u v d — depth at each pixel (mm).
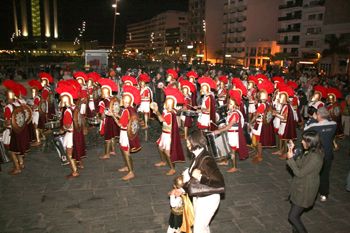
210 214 3988
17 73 31312
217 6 84000
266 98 7949
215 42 85875
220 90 11570
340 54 45031
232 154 7391
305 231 4410
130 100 6672
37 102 9109
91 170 7406
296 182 4344
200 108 9492
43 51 108062
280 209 5762
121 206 5711
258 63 67062
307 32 55688
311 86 15914
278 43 62125
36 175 7070
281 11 63844
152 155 8594
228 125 6926
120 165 7773
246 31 73500
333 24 48844
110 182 6742
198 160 3898
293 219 4414
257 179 7105
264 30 70625
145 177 7039
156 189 6430
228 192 6418
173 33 121938
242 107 8758
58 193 6188
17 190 6305
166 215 5434
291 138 8328
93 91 11156
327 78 26938
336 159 8758
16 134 6906
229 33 80750
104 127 8195
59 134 7105
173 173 7230
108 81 8156
